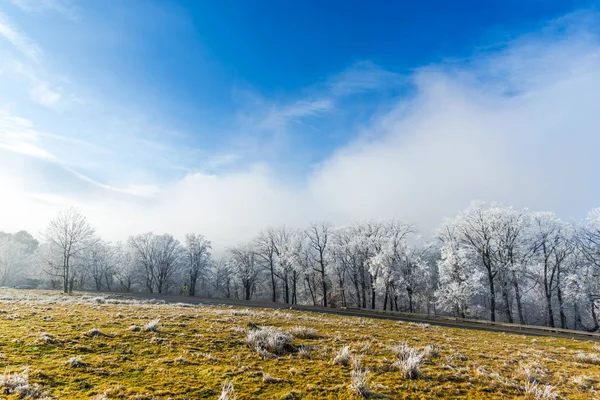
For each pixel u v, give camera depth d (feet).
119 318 47.37
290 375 26.04
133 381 22.31
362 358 33.09
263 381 24.04
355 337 46.47
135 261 262.06
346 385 24.41
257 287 283.79
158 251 257.75
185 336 37.01
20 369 22.53
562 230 138.00
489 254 146.72
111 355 27.96
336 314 114.21
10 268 234.99
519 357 43.34
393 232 171.73
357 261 193.06
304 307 138.72
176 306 90.79
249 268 239.50
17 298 86.89
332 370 28.19
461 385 27.12
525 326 108.27
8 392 18.63
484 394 25.45
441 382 27.63
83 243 205.98
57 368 23.52
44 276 225.35
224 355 30.78
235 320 53.88
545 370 35.70
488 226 143.95
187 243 262.67
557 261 141.90
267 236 219.00
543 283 147.54
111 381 21.93
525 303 161.99
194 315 56.85
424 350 39.86
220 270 288.51
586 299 132.36
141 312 58.08
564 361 43.01
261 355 31.35
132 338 34.27
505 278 138.72
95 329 35.14
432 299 179.73
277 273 223.71
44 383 20.56
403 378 27.58
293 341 38.93
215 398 20.39
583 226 135.85
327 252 201.26
